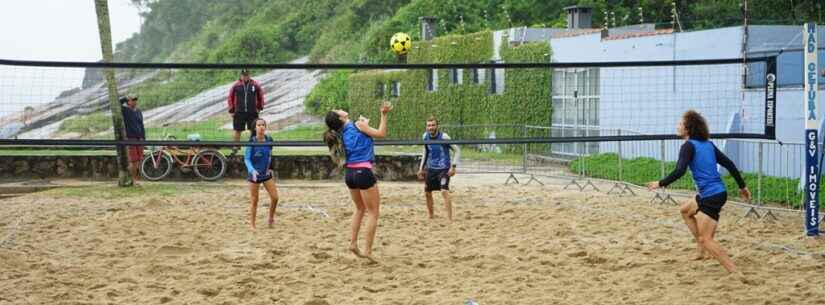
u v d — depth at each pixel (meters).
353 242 9.25
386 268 8.91
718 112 18.53
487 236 10.80
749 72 18.00
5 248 9.98
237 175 18.31
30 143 11.49
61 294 7.82
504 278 8.41
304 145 11.32
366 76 33.91
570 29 26.20
